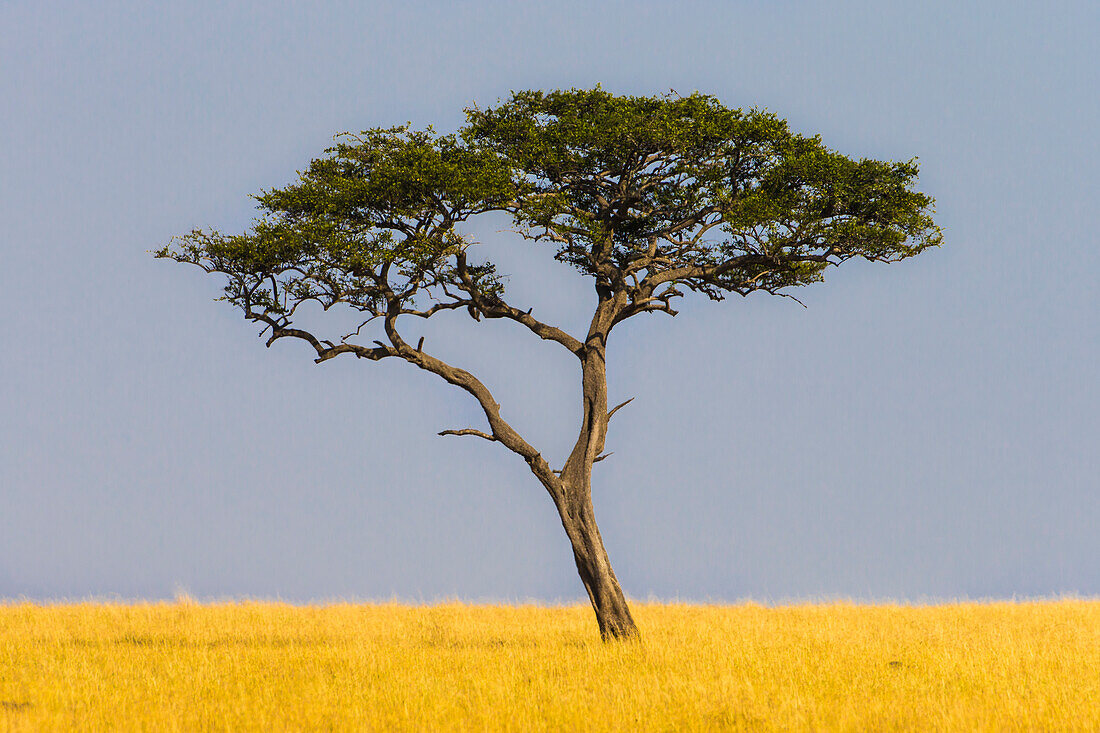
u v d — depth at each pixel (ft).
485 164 262.06
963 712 151.23
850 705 155.53
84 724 145.59
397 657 215.10
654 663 204.54
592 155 273.75
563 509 257.75
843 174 272.72
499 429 256.52
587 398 265.54
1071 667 196.24
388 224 264.31
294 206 265.13
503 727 145.69
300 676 188.96
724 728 146.10
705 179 275.80
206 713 151.94
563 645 251.60
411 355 257.75
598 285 275.18
